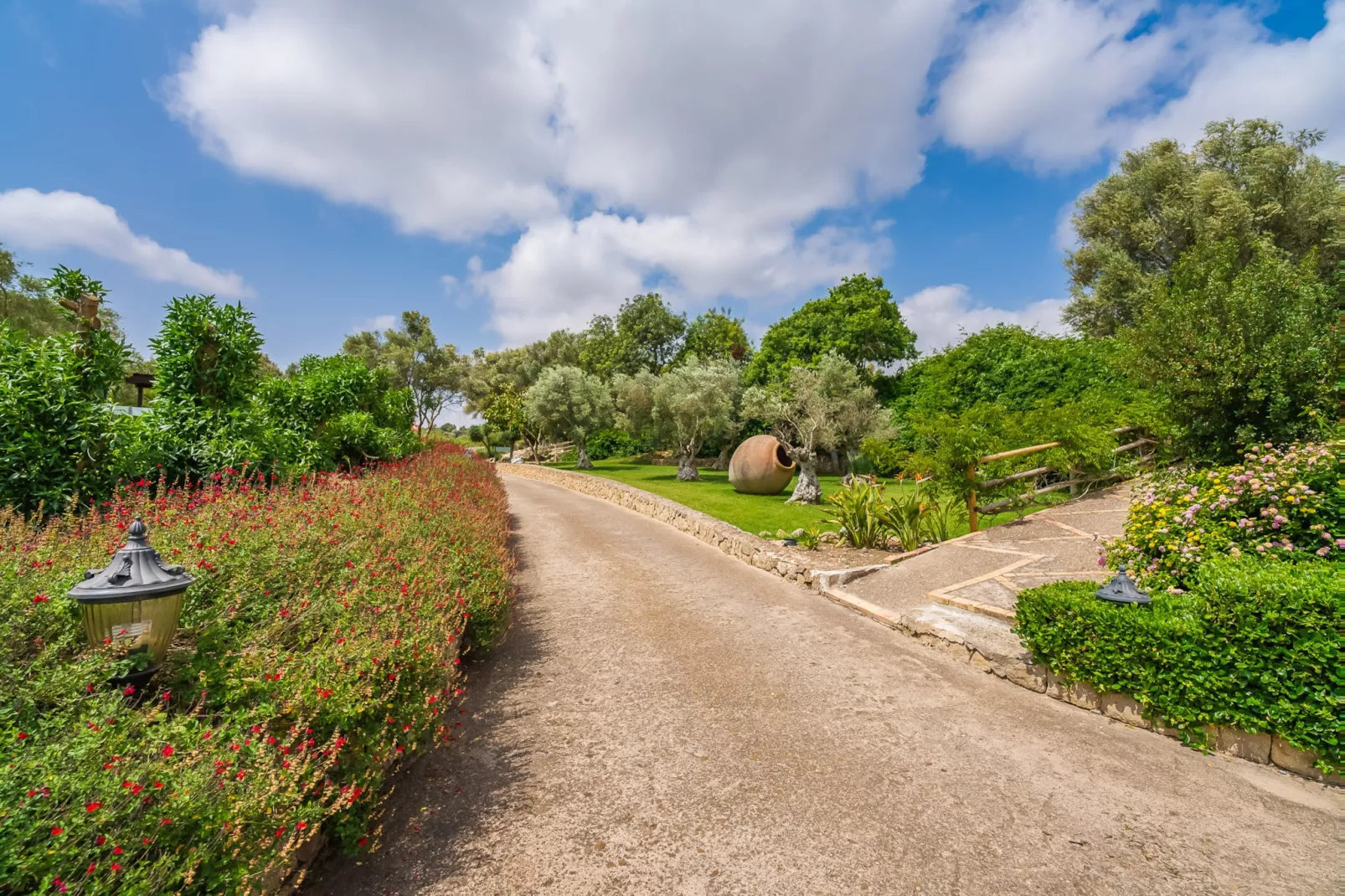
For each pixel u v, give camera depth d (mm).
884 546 8945
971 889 2443
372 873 2559
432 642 3570
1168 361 7523
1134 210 23062
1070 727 3898
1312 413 6480
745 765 3471
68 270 5566
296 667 2848
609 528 12445
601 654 5320
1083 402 12680
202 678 2662
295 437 8570
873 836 2805
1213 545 4727
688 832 2852
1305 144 21016
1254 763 3375
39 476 4738
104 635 2545
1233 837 2750
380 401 13984
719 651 5359
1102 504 9000
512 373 52062
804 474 15359
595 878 2539
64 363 5211
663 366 43656
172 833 1788
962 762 3467
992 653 4832
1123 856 2635
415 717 3141
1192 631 3561
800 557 8422
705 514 12172
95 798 1704
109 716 2041
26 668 2328
